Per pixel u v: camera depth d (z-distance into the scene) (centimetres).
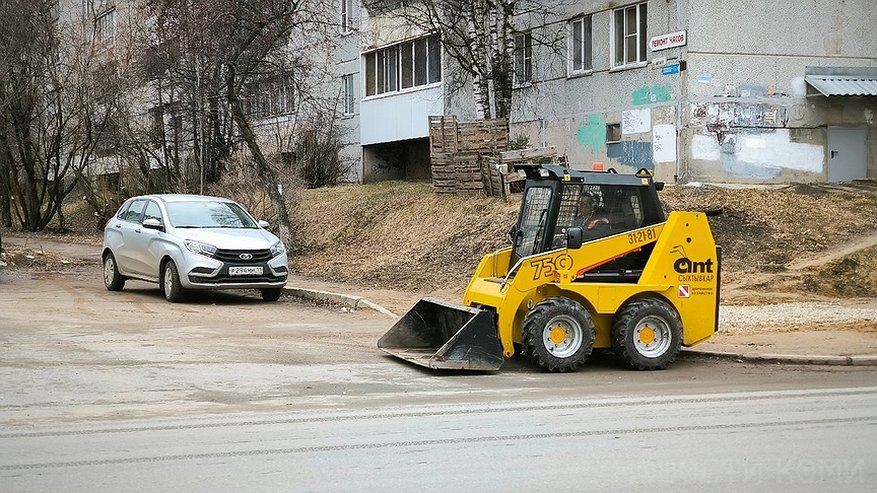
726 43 2550
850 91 2517
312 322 1606
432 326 1297
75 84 3500
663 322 1177
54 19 3638
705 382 1102
